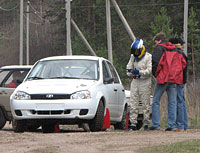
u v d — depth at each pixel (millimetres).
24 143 21828
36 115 28578
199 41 91750
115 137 23938
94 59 32281
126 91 38469
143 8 138250
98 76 31062
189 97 50000
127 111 36125
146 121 30406
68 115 28375
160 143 21078
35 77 31375
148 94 30266
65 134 26016
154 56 28969
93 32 164375
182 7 121000
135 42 30016
